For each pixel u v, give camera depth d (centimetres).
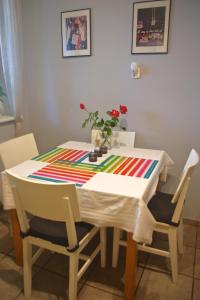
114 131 236
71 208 126
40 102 277
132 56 226
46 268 180
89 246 202
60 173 164
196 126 222
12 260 188
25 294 157
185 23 204
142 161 187
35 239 147
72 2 234
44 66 263
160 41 213
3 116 264
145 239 132
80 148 220
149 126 238
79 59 246
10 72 250
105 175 161
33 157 205
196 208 237
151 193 159
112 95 243
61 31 245
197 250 201
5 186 162
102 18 227
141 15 214
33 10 251
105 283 168
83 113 260
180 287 165
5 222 236
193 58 209
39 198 126
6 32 240
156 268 181
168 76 220
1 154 187
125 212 136
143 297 157
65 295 158
